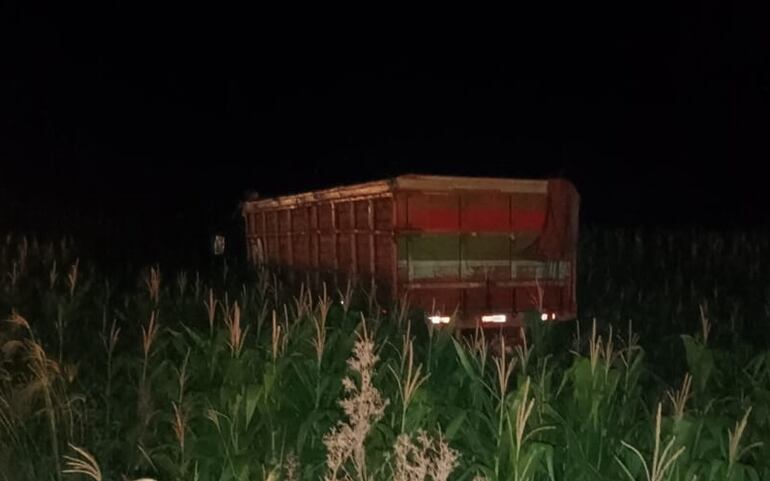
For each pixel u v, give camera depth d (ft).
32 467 21.11
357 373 21.39
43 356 24.17
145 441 21.52
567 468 18.06
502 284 39.78
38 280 40.65
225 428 19.93
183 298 37.29
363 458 16.90
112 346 26.48
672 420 17.67
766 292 54.49
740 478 16.99
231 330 22.82
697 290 54.19
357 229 42.70
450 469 15.96
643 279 61.16
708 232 71.67
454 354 23.71
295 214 52.37
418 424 18.38
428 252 38.83
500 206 39.68
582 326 41.55
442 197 38.91
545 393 18.75
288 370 21.56
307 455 19.70
